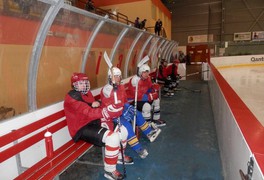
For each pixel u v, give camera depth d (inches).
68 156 93.4
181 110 226.2
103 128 103.0
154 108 176.9
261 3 732.7
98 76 184.1
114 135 97.9
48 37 121.6
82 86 105.0
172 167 114.1
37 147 100.3
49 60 132.5
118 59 212.5
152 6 475.8
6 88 103.5
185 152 130.8
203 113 213.3
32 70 95.7
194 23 814.5
